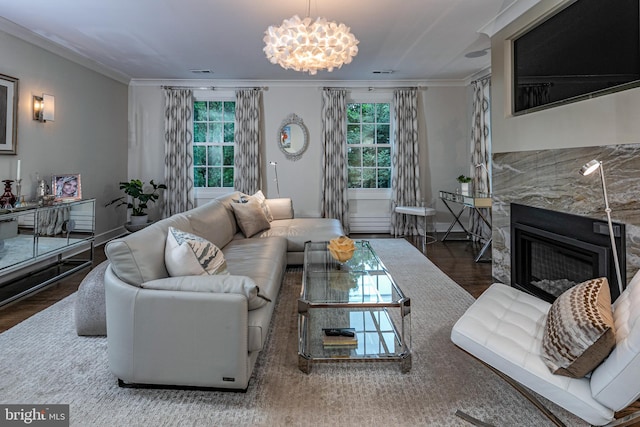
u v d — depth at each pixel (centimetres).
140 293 173
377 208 616
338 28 252
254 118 581
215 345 171
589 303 142
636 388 116
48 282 337
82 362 204
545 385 136
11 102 353
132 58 463
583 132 233
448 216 615
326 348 206
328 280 242
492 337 157
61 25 355
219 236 322
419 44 417
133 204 551
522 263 310
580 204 237
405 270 390
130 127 585
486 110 529
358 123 619
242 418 159
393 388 182
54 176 400
